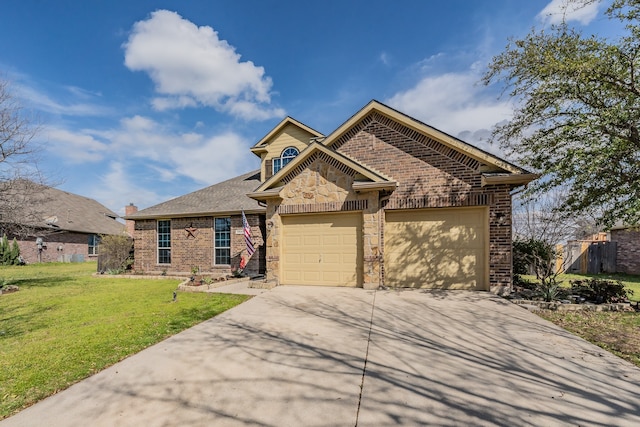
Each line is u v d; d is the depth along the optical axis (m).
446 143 9.22
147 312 7.44
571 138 7.62
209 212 15.50
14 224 12.84
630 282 11.68
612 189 7.50
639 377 3.80
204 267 15.83
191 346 5.05
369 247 9.47
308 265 10.36
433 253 9.39
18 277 15.73
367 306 7.47
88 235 32.47
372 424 2.88
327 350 4.78
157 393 3.52
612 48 6.71
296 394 3.45
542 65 7.57
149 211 17.22
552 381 3.70
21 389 3.67
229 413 3.09
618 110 6.77
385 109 9.93
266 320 6.51
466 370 4.02
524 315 6.65
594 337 5.28
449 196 9.11
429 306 7.39
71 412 3.16
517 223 12.63
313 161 10.28
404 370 4.04
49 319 7.07
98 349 4.97
